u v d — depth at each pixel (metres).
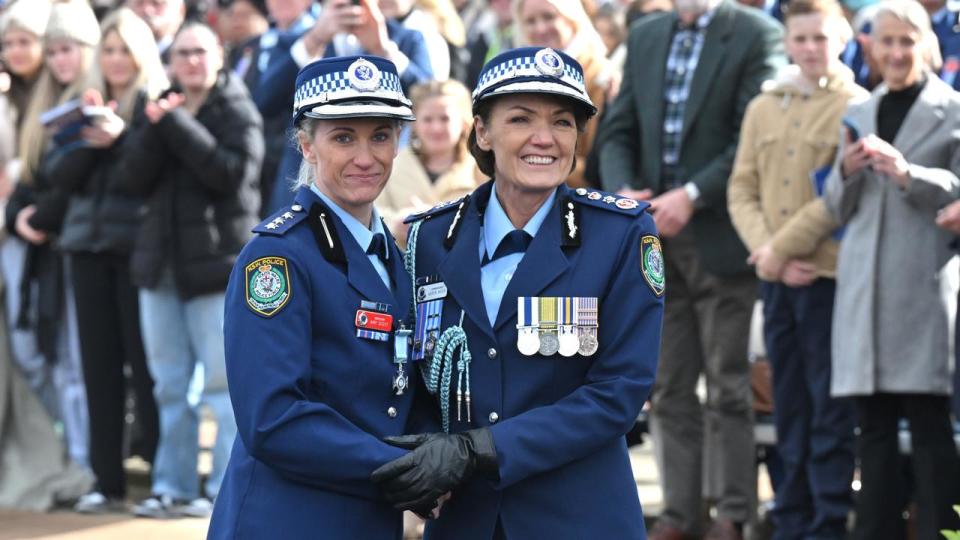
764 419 13.46
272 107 14.95
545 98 7.05
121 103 14.31
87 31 14.88
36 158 14.80
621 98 13.27
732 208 12.48
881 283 11.24
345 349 7.04
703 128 12.84
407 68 13.69
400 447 6.86
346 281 7.08
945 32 14.02
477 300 7.15
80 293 14.32
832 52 12.33
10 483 14.59
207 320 13.62
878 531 11.31
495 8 16.77
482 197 7.44
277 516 6.93
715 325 12.69
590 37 13.67
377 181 7.18
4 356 14.80
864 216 11.40
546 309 7.07
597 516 7.12
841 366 11.41
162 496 13.88
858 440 11.52
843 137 11.55
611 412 7.00
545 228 7.20
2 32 15.52
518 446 6.86
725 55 12.86
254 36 17.89
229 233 13.60
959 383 10.66
